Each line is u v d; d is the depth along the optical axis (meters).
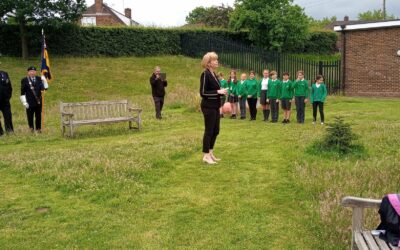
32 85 13.89
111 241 5.53
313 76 25.78
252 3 33.88
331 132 9.70
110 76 26.55
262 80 16.06
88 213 6.47
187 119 16.52
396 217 3.95
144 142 11.23
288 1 34.19
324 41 38.50
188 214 6.34
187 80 26.67
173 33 33.50
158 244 5.42
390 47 23.64
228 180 7.87
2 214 6.53
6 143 12.27
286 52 36.38
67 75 25.92
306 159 9.03
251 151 10.18
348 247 5.13
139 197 7.05
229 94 17.00
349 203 4.45
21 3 27.09
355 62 24.98
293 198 6.86
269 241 5.44
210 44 31.45
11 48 29.41
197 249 5.28
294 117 16.84
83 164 8.80
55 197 7.18
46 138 12.83
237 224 5.94
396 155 9.16
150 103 20.86
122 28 31.66
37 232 5.87
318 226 5.76
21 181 8.08
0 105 13.69
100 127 14.71
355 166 8.12
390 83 23.80
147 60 30.61
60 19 28.88
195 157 9.64
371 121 14.43
